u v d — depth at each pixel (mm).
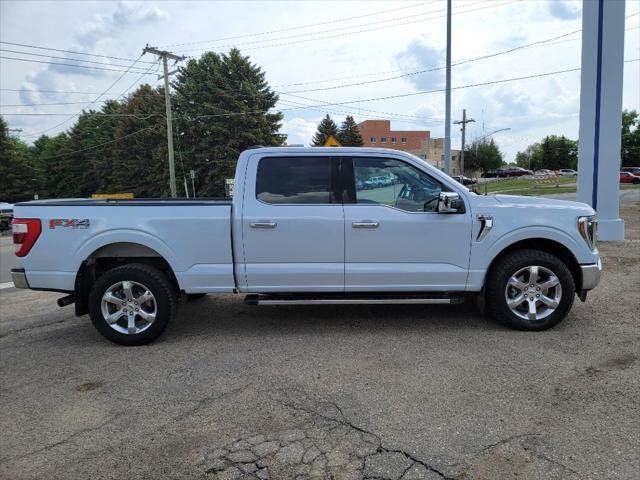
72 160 71938
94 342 5195
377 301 4926
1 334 5699
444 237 4871
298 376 4035
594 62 10273
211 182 52094
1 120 69000
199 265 4910
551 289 4949
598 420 3182
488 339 4734
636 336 4695
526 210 4906
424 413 3346
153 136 55938
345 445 3000
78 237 4871
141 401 3715
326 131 82500
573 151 97562
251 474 2748
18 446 3150
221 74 53969
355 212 4855
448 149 20828
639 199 25000
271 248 4871
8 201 68562
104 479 2764
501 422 3195
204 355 4613
